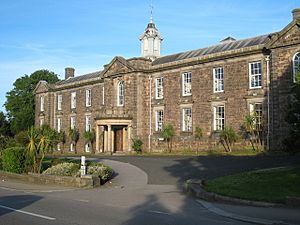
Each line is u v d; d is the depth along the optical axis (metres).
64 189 21.48
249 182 18.50
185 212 13.55
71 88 62.59
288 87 34.25
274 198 15.38
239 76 39.44
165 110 46.78
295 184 17.30
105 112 51.34
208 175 24.11
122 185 22.91
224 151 39.81
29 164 28.42
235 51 39.59
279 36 35.03
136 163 33.25
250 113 38.12
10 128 78.88
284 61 34.78
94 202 15.97
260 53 37.69
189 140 43.66
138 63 49.22
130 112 48.97
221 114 41.19
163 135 45.00
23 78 79.81
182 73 45.19
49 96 66.62
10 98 79.12
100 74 56.28
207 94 42.31
